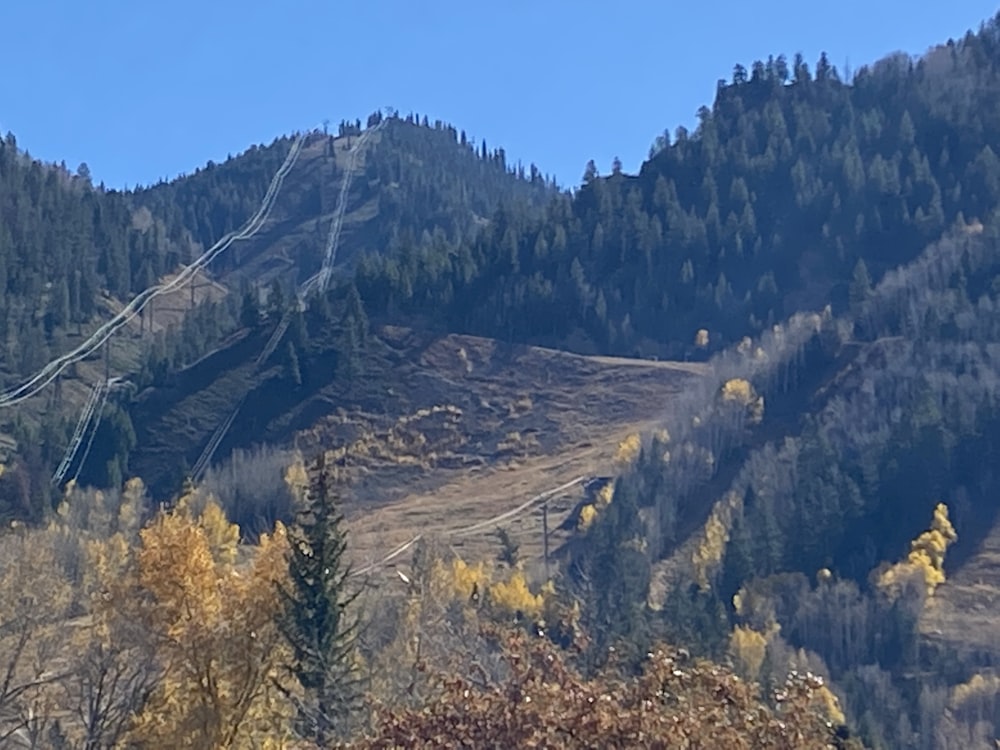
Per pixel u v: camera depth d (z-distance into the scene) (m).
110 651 30.38
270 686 30.66
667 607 52.59
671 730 12.77
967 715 50.72
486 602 51.94
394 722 13.97
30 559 38.38
